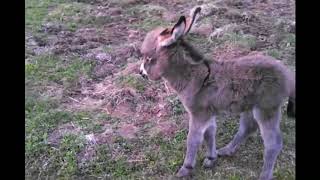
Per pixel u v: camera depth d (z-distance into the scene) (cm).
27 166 296
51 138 317
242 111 269
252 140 316
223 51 414
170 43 262
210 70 267
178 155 301
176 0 527
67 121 335
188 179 283
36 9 509
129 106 351
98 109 349
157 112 344
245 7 508
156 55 270
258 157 302
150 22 475
